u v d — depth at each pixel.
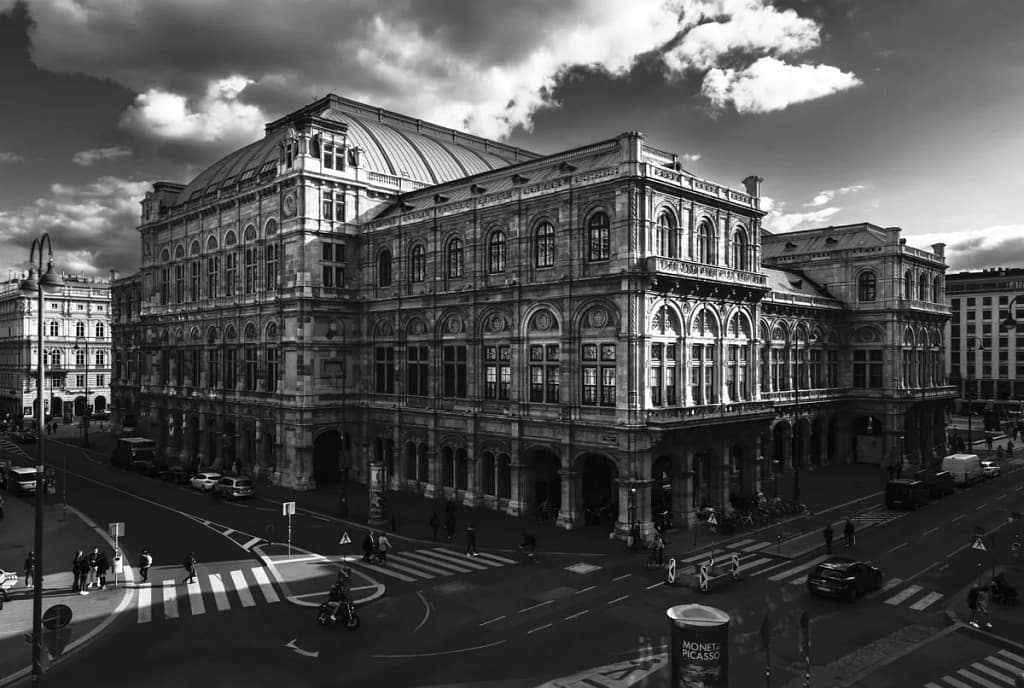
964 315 147.38
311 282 65.88
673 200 49.53
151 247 92.31
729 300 54.22
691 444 49.59
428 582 37.22
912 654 27.55
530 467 53.50
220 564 40.81
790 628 30.34
